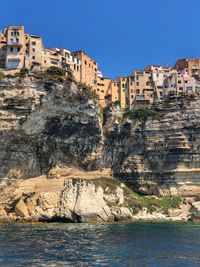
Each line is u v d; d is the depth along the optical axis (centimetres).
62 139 10331
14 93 9569
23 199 9588
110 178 11188
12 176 9762
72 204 9419
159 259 4353
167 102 11562
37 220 9331
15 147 9769
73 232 6969
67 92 9975
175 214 10400
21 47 10662
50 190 9862
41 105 9719
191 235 6612
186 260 4309
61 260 4212
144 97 13050
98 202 9750
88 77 12688
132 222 9519
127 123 11500
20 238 6022
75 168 10700
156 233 6894
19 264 3969
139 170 11362
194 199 10856
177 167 11138
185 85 12975
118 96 13225
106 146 11488
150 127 11400
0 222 9225
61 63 11550
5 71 10125
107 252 4753
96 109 10619
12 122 9538
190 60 13775
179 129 11169
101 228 7788
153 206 10600
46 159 10269
